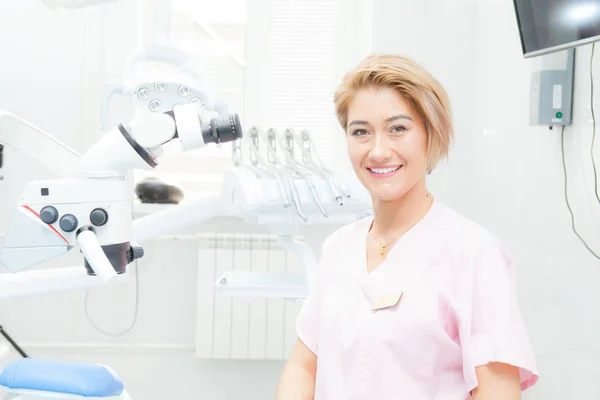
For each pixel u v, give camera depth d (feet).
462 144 10.65
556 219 7.78
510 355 3.76
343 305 4.37
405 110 4.02
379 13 10.73
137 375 11.09
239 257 10.77
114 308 10.99
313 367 4.79
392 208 4.35
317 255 11.05
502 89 9.43
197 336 10.76
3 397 3.70
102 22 10.91
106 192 4.60
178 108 4.86
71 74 10.78
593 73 6.98
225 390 11.20
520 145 8.79
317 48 11.40
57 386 3.62
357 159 4.14
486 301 3.89
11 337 10.85
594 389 6.92
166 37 6.10
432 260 4.12
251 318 10.81
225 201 7.25
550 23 6.41
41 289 5.79
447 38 10.68
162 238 10.92
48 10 10.66
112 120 10.94
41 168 10.71
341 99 4.22
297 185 7.02
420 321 3.99
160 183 10.66
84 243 4.41
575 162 7.35
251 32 11.37
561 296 7.65
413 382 4.01
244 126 11.49
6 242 4.54
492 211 9.78
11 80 10.64
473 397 3.88
